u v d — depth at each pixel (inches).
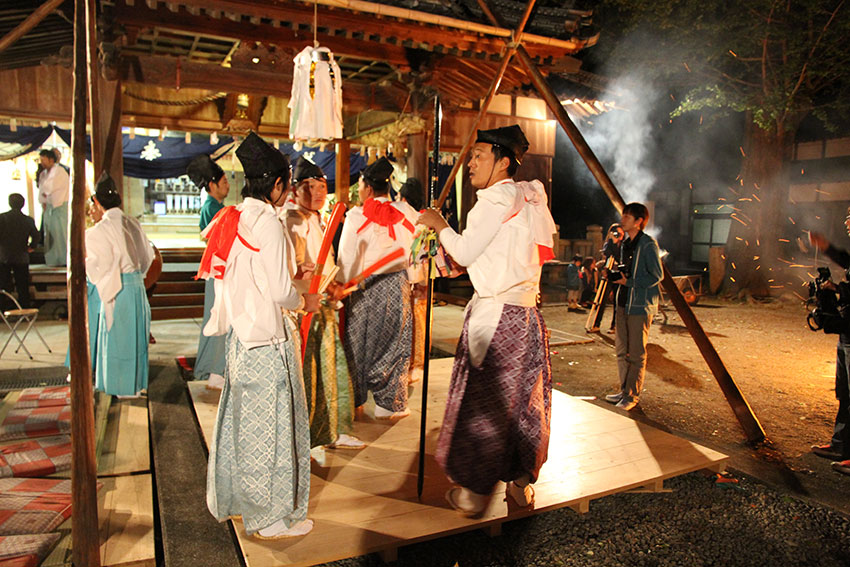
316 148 476.1
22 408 176.4
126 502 126.7
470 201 495.8
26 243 351.6
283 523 109.0
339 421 149.9
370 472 138.4
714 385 253.9
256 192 106.9
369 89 280.4
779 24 482.0
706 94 560.4
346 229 160.4
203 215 240.5
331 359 143.5
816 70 486.3
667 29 520.7
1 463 140.4
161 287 386.0
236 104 347.6
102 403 189.2
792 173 682.8
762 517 133.1
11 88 294.8
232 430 107.7
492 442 114.1
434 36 221.3
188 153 431.8
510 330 115.0
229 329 110.3
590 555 117.0
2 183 474.3
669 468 144.3
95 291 197.9
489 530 121.8
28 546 104.0
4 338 296.5
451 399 118.5
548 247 118.1
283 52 251.3
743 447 178.9
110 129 229.3
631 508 136.1
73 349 96.0
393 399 171.8
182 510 124.8
